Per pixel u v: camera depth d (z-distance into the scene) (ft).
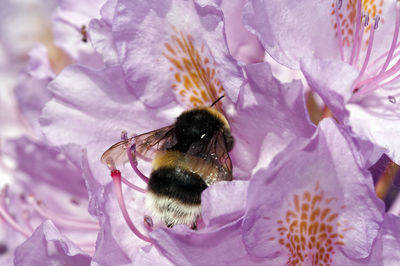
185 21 0.56
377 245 0.53
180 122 0.59
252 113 0.56
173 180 0.58
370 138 0.57
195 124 0.58
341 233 0.53
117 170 0.57
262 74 0.53
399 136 0.56
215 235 0.53
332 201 0.52
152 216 0.58
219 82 0.57
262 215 0.53
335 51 0.58
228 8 0.57
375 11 0.59
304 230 0.54
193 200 0.57
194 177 0.58
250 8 0.54
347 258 0.54
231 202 0.53
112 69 0.59
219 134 0.58
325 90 0.52
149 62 0.58
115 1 0.58
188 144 0.58
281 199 0.52
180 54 0.57
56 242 0.58
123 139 0.59
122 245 0.58
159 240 0.54
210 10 0.55
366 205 0.52
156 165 0.58
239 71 0.55
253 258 0.55
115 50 0.59
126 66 0.58
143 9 0.57
